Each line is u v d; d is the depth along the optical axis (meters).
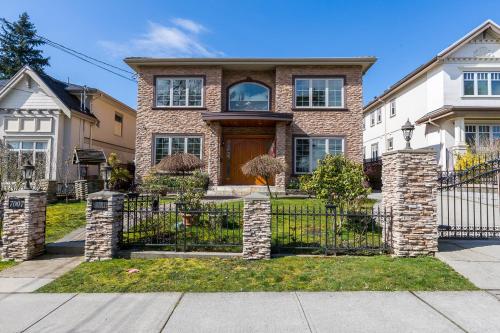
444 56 17.84
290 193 16.00
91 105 20.33
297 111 17.41
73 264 6.17
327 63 17.22
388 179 6.77
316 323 3.81
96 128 20.78
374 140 27.33
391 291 4.74
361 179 8.07
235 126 17.81
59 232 8.30
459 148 16.58
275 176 16.27
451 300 4.43
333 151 17.30
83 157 16.55
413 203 6.25
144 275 5.41
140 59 17.17
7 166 12.91
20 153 17.09
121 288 4.90
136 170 17.34
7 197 6.52
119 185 18.39
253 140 18.05
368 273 5.37
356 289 4.82
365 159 28.89
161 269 5.68
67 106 17.86
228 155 17.94
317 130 17.36
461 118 16.98
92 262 6.15
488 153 13.80
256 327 3.72
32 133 17.72
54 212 10.97
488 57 17.92
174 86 17.73
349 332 3.61
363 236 7.49
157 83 17.72
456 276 5.21
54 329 3.68
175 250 6.55
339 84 17.53
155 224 8.37
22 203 6.52
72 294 4.69
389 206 6.72
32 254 6.54
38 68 38.06
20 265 6.13
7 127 17.80
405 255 6.20
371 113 28.11
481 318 3.92
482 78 18.08
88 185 15.68
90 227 6.35
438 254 6.15
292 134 17.34
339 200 7.89
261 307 4.25
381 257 6.23
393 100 24.06
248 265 5.84
